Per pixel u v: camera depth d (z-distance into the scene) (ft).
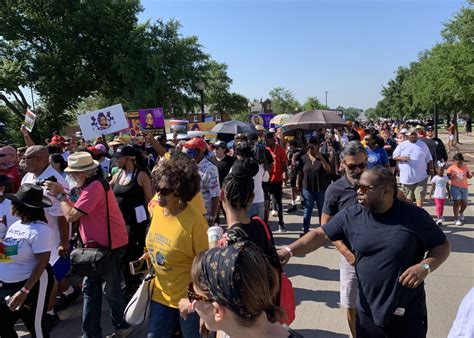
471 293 5.99
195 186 9.77
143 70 102.01
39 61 97.86
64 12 101.45
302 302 16.71
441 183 27.48
